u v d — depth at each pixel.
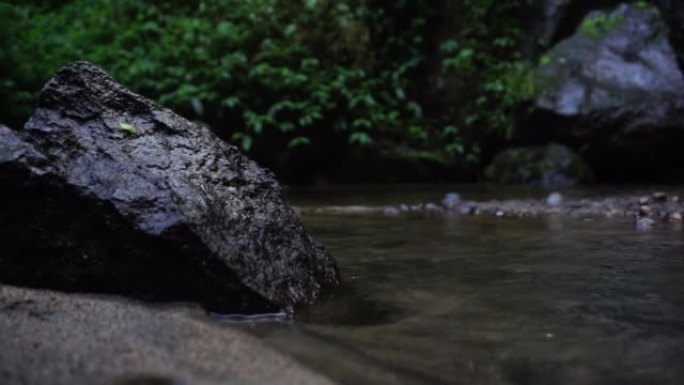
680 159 8.36
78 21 11.76
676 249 3.46
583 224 4.60
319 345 1.91
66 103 2.64
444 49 10.44
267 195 2.75
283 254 2.54
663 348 1.85
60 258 2.32
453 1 10.93
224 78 9.88
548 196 6.64
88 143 2.52
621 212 5.21
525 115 9.03
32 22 11.29
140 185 2.37
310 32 10.77
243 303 2.27
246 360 1.62
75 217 2.32
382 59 10.91
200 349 1.67
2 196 2.28
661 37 8.72
